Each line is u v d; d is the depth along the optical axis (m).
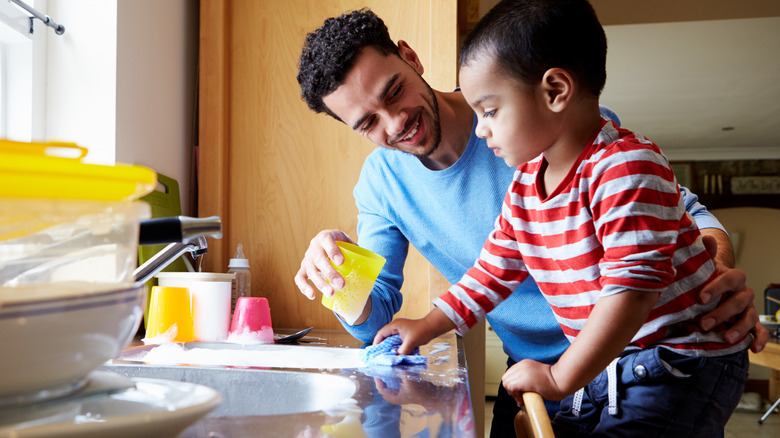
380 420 0.46
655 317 0.98
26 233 0.32
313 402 0.62
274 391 0.69
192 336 1.08
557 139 1.01
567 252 1.02
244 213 1.68
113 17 1.34
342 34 1.10
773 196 8.52
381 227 1.41
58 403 0.33
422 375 0.73
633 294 0.86
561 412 1.12
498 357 5.55
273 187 1.67
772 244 8.43
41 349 0.31
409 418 0.47
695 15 3.94
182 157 1.68
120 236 0.37
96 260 0.36
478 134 1.05
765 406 5.64
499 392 1.45
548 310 1.31
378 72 1.12
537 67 0.96
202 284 1.11
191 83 1.74
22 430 0.26
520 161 1.03
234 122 1.69
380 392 0.59
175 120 1.63
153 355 0.90
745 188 8.60
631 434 0.95
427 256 1.45
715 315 0.98
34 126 1.31
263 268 1.66
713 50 4.95
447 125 1.30
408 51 1.27
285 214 1.67
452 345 1.10
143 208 0.38
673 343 0.96
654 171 0.94
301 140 1.67
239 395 0.65
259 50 1.69
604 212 0.94
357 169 1.66
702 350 0.96
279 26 1.69
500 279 1.14
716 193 8.66
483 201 1.33
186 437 0.40
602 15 4.00
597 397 1.02
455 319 1.09
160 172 1.54
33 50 1.31
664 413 0.93
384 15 1.65
